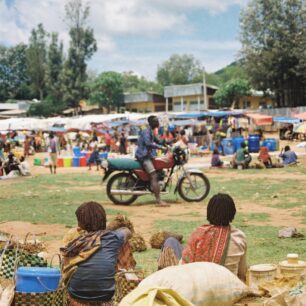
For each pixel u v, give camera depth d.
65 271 6.59
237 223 14.81
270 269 7.95
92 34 110.50
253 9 80.00
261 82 81.75
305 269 8.02
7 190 25.09
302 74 76.94
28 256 7.16
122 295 7.19
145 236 13.36
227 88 99.75
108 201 20.34
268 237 12.79
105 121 68.25
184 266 6.49
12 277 6.95
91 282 6.51
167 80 167.88
